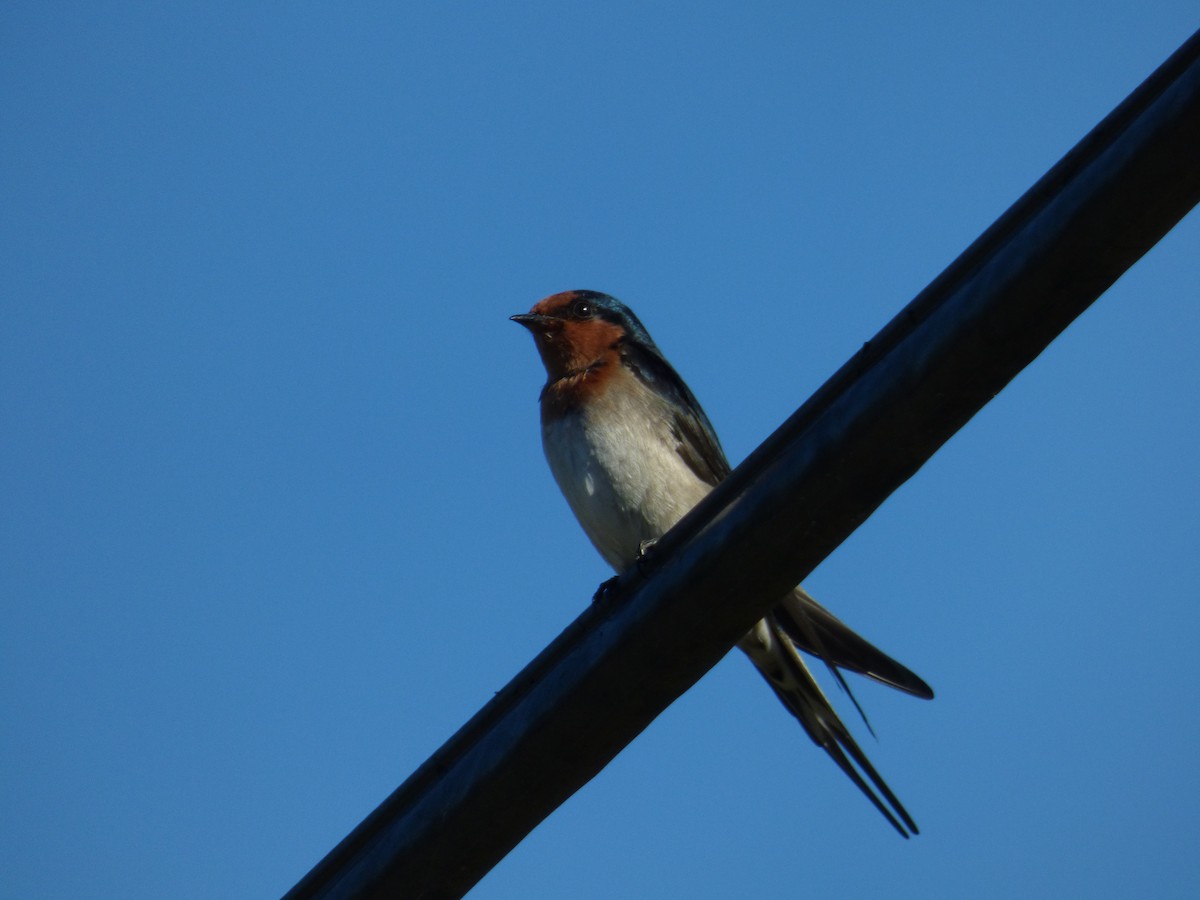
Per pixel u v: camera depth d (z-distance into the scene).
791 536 7.37
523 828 8.38
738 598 7.60
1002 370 6.79
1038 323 6.62
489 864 8.52
